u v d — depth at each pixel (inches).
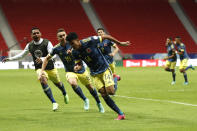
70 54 1259.8
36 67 1375.5
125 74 3570.4
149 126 983.6
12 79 3056.1
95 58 1058.1
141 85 2455.7
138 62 5132.9
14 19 5974.4
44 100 1695.4
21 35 5703.7
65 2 6481.3
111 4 6653.5
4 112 1295.5
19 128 979.3
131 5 6717.5
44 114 1236.5
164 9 6747.1
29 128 977.5
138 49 5930.1
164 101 1594.5
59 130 942.4
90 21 6264.8
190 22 6555.1
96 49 1058.7
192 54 5413.4
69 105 1503.4
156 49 5984.3
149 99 1679.4
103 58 1079.6
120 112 1099.9
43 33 5900.6
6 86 2450.8
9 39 5580.7
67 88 2316.7
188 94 1891.0
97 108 1391.5
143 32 6250.0
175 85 2440.9
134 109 1343.5
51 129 957.8
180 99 1670.8
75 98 1769.2
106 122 1055.0
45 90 1316.4
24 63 4667.8
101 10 6510.8
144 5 6747.1
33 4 6304.1
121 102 1578.5
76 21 6215.6
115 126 986.7
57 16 6220.5
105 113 1247.5
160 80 2866.6
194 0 6943.9
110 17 6417.3
